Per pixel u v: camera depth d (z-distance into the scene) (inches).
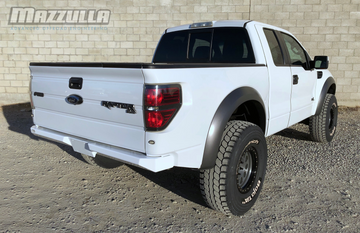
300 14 325.4
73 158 168.2
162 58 160.2
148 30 338.3
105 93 90.3
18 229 97.7
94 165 146.6
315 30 327.6
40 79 114.3
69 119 105.0
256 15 327.9
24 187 129.4
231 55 133.7
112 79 88.2
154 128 80.7
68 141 106.7
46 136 114.2
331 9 322.3
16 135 217.8
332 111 195.9
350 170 149.5
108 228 99.6
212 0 328.2
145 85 80.0
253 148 107.9
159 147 81.9
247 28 129.0
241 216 107.4
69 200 118.7
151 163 82.0
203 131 92.7
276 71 130.6
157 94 79.0
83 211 110.4
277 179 139.4
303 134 220.8
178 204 116.8
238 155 98.1
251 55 127.0
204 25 143.0
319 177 141.3
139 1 333.4
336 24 324.8
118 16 337.4
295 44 164.9
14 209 110.3
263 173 114.3
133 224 102.3
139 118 82.8
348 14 321.7
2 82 350.3
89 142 99.2
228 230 98.6
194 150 91.5
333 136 201.5
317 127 187.5
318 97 179.8
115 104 87.8
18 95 352.5
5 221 102.0
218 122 95.5
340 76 335.0
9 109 327.3
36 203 115.5
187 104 86.1
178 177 143.5
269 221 104.0
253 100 114.7
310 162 161.2
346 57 330.6
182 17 334.0
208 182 98.7
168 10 333.4
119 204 116.2
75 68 96.3
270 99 126.7
